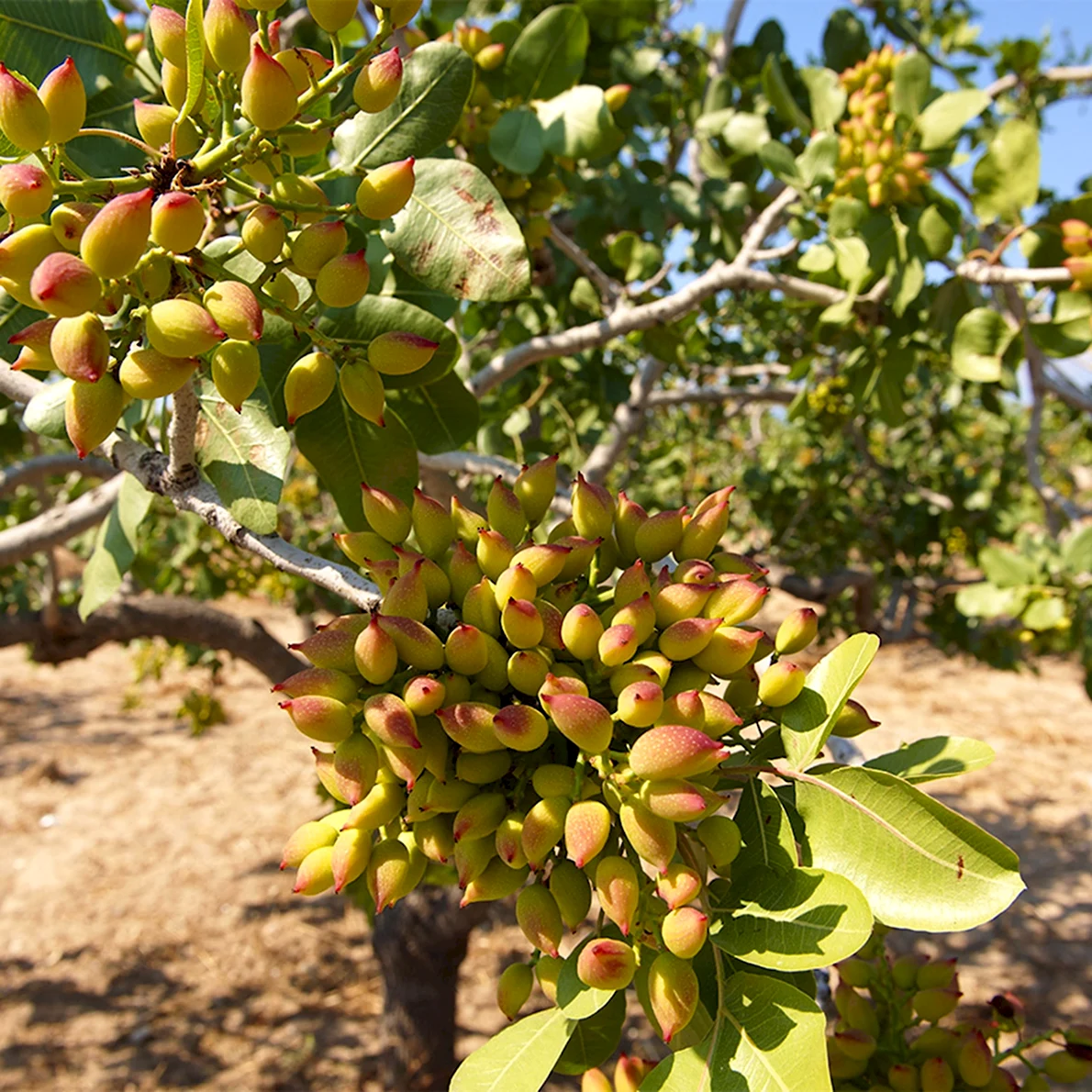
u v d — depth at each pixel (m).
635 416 1.09
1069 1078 0.44
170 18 0.29
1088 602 1.25
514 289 0.38
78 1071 1.46
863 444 1.91
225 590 1.54
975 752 0.33
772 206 0.81
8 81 0.27
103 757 2.76
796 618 0.33
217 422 0.37
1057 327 0.74
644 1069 0.37
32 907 1.92
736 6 1.06
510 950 1.81
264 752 2.82
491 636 0.31
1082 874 2.01
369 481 0.41
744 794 0.31
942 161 0.75
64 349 0.27
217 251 0.35
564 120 0.63
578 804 0.28
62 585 1.68
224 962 1.75
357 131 0.39
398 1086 1.27
